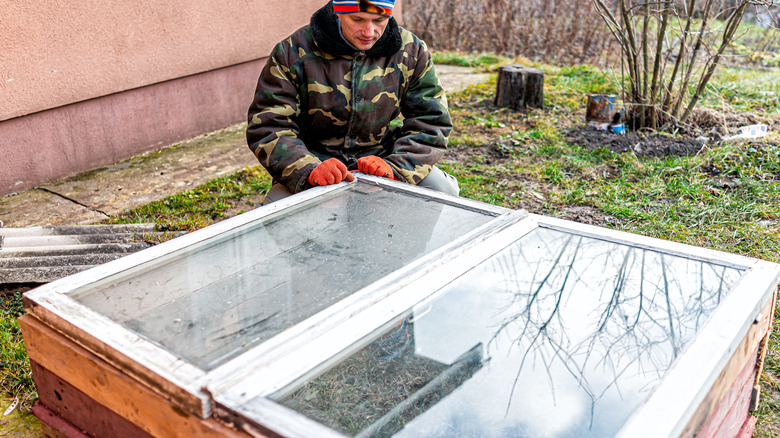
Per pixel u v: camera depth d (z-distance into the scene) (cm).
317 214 190
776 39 669
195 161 409
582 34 717
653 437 103
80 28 371
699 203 332
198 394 112
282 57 227
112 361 126
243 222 178
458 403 152
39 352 146
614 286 165
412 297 145
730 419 147
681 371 118
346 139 244
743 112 482
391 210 193
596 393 148
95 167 402
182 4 424
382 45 229
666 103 453
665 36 439
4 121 350
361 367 135
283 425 105
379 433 141
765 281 147
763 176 364
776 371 209
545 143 429
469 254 164
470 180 371
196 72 446
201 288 152
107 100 399
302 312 140
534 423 146
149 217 324
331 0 222
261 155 228
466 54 738
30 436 180
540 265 169
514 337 160
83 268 256
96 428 142
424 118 246
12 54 342
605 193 351
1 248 271
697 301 148
